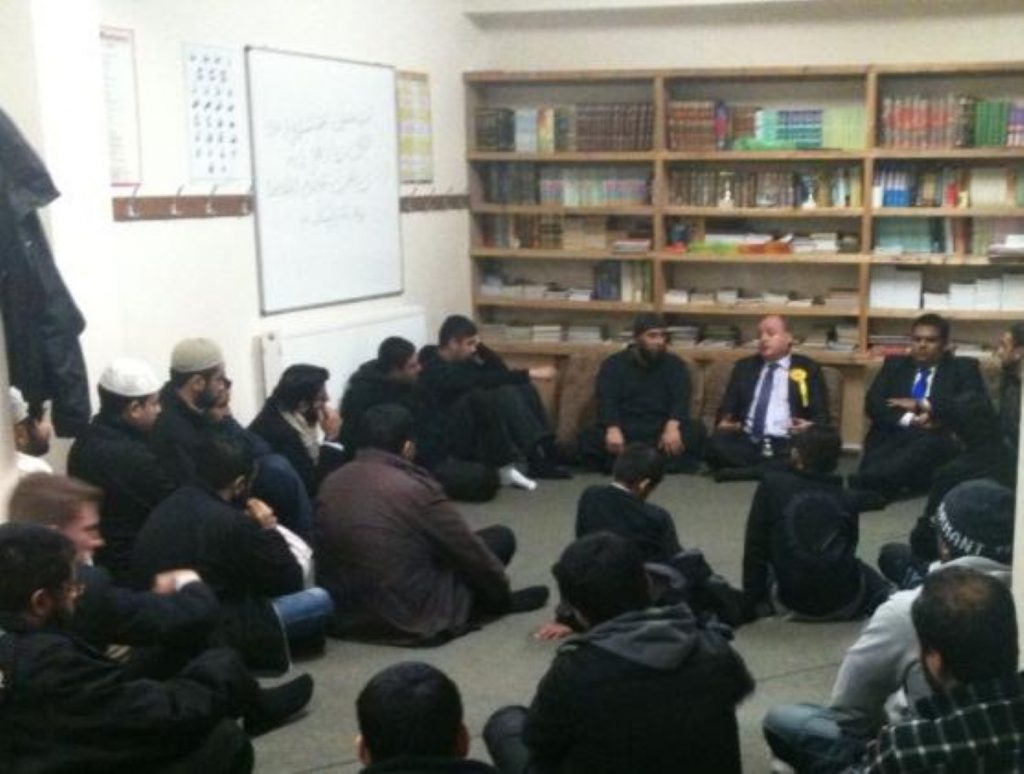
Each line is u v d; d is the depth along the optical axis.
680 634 2.01
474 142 6.96
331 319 5.83
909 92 6.38
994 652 1.61
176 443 3.88
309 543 4.17
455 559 3.83
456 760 1.71
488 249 6.98
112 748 2.11
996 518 2.59
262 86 5.22
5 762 2.06
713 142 6.51
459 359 6.03
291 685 3.28
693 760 1.97
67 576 2.13
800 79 6.50
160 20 4.61
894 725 1.67
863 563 4.07
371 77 6.00
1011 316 6.19
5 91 3.82
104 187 4.17
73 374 3.32
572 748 2.00
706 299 6.71
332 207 5.76
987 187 6.16
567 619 2.76
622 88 6.84
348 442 5.42
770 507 3.84
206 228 4.96
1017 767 1.54
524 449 5.85
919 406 5.59
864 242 6.34
